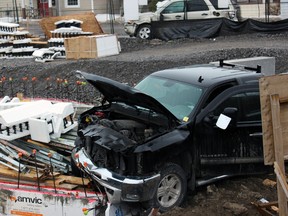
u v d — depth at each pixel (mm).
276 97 5121
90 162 6406
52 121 7613
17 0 35219
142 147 6062
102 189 6496
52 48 18828
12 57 19781
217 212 6297
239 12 24938
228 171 6875
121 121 6895
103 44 17953
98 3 36094
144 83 7707
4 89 14500
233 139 6777
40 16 35375
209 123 6598
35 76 15297
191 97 6859
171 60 15516
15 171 6980
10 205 6402
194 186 6664
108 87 6586
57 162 7258
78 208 6090
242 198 6711
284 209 5203
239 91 6887
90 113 7484
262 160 6953
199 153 6609
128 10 22000
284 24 20719
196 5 21812
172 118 6418
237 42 19234
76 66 15844
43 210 6258
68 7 36062
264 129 5211
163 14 21812
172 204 6395
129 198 6020
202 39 20734
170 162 6355
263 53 15930
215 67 7977
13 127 7281
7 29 20062
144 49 19672
